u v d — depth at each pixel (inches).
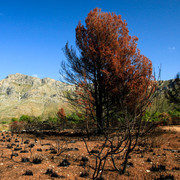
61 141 370.6
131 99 322.3
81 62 501.4
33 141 377.7
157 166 180.4
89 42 471.8
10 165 183.5
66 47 519.5
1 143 331.3
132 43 471.5
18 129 613.0
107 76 415.2
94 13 485.4
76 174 160.6
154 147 284.2
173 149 272.4
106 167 180.5
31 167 178.9
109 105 395.5
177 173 157.2
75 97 457.1
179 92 445.4
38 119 668.7
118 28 488.1
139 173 160.1
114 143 283.3
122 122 156.8
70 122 594.6
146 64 379.6
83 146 295.0
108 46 456.8
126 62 428.5
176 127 522.9
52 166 184.2
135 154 236.5
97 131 417.4
